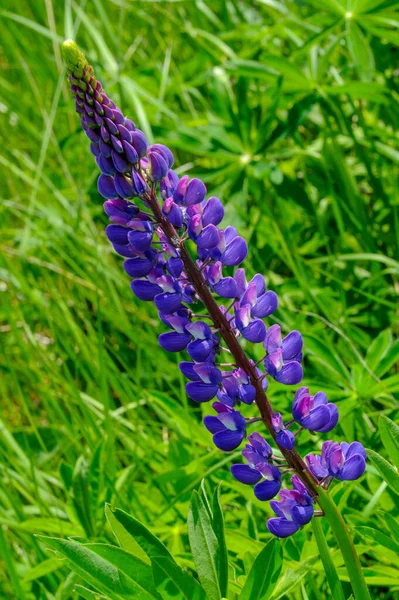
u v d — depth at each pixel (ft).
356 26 3.26
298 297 3.31
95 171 3.83
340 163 3.34
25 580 2.59
